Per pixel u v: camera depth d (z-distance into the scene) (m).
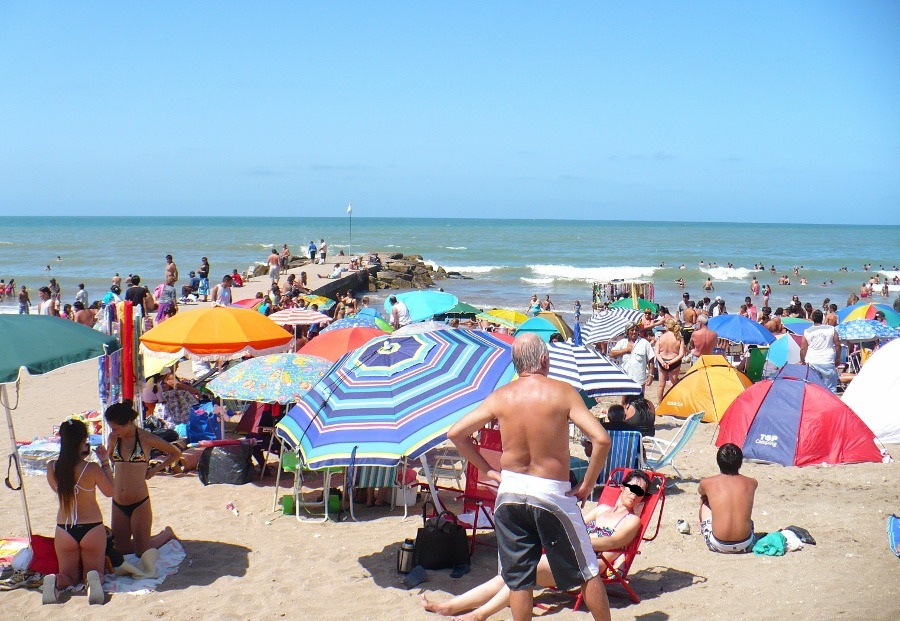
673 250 86.69
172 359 8.93
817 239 121.38
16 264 57.78
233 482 8.48
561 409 3.85
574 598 5.14
